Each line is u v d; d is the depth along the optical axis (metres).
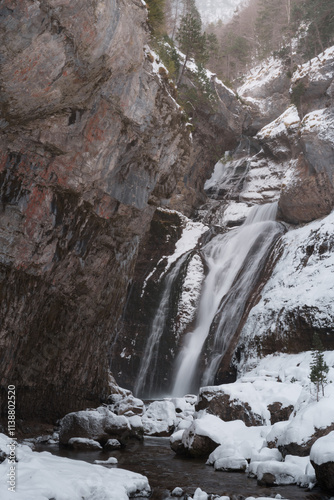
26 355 15.42
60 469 8.57
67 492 7.22
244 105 48.25
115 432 14.46
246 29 73.81
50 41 10.73
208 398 14.98
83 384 19.81
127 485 8.58
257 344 26.83
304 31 51.34
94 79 13.15
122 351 33.03
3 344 13.96
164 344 33.28
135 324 33.94
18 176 13.77
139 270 36.56
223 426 13.41
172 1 61.06
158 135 17.72
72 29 10.91
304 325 24.98
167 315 34.28
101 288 19.67
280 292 28.39
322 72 37.31
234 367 28.50
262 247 35.53
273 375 18.19
